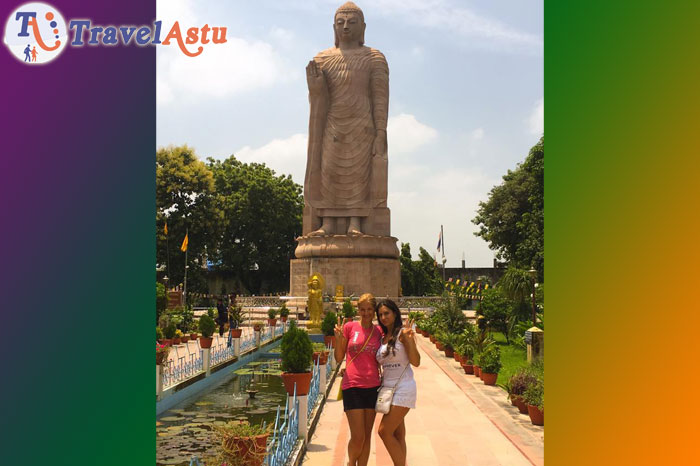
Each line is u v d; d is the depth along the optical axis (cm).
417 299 4525
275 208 6500
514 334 2733
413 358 773
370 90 4919
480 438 1063
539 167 4894
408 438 1064
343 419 1212
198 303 5662
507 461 921
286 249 6712
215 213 5678
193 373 1653
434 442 1035
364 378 791
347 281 4594
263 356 2448
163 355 1361
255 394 1559
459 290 3409
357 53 4922
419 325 3300
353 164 4841
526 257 4738
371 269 4609
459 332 2828
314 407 1210
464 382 1686
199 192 5656
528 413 1226
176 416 1288
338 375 1836
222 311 2981
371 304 802
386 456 946
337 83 4881
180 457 970
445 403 1391
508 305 2942
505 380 1725
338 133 4856
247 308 4491
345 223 4891
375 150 4859
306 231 4894
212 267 6538
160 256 5456
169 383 1438
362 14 5019
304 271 4716
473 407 1343
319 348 1948
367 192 4866
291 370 1007
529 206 5619
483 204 5991
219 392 1598
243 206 6388
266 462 736
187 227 5566
